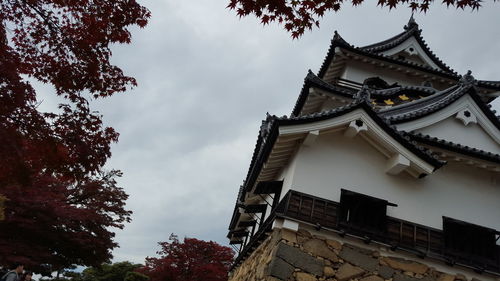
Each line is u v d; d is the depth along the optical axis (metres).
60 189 13.07
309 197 7.57
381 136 7.93
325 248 7.14
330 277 6.89
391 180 8.26
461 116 9.84
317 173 7.96
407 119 9.36
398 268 7.29
